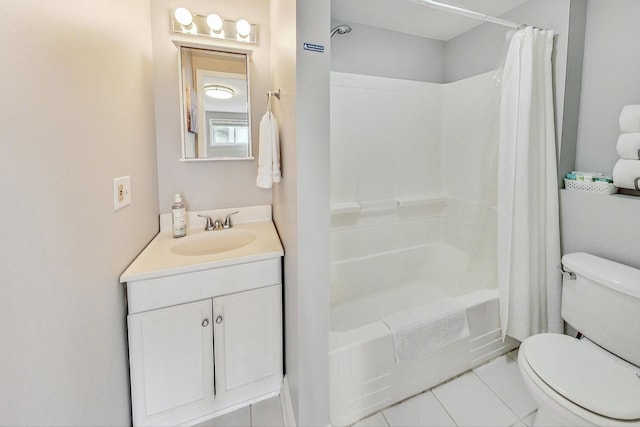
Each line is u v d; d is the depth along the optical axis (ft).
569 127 5.03
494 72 5.42
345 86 6.25
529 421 4.33
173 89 5.13
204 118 5.28
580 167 5.14
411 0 4.13
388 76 6.92
